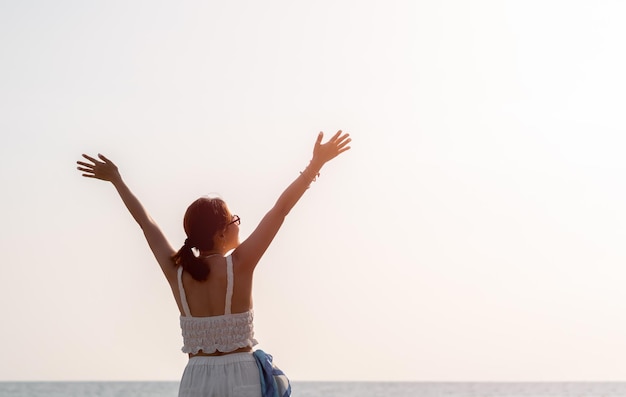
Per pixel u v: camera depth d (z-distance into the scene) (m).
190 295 4.66
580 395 112.81
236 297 4.64
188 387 4.58
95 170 4.98
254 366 4.61
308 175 4.68
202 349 4.62
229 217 4.78
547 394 114.44
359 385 137.38
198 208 4.73
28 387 124.88
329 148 4.69
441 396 111.25
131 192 4.99
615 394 112.88
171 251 4.82
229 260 4.66
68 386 129.12
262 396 4.57
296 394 113.44
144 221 4.91
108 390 117.50
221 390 4.54
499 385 128.50
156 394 105.69
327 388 126.25
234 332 4.62
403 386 135.00
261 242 4.65
